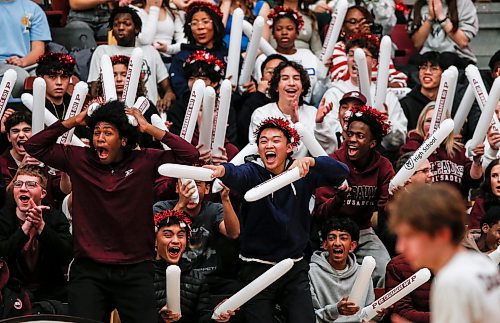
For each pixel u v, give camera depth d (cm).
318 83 1542
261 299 1071
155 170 1048
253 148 1193
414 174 1214
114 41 1547
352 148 1221
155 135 1040
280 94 1370
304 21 1648
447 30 1703
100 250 1026
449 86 1285
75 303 1020
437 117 1302
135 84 1220
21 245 1104
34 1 1691
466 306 618
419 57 1694
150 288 1038
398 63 1745
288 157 1088
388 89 1495
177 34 1623
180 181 1165
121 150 1037
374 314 1088
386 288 1162
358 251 1243
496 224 1191
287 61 1382
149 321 1034
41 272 1150
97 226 1029
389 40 1351
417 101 1499
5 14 1537
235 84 1428
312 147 1106
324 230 1195
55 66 1369
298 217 1071
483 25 1862
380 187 1234
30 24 1544
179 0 1628
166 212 1144
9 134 1272
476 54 1858
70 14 1677
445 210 639
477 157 1305
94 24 1678
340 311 1128
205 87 1219
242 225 1077
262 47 1502
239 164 1167
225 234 1180
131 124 1030
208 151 1240
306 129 1103
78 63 1541
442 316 622
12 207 1135
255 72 1552
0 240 1116
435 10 1709
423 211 641
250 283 1030
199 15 1514
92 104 1038
